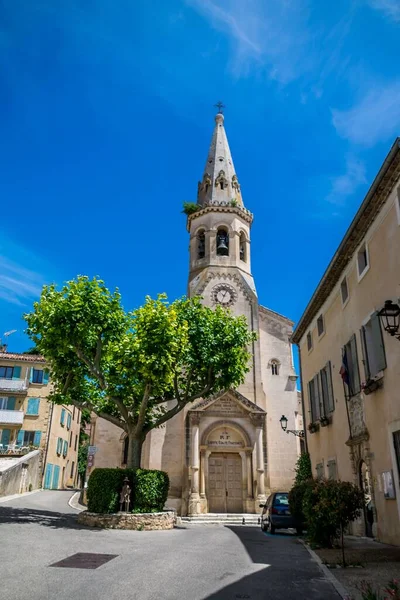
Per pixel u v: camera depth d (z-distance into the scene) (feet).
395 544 43.80
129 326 67.41
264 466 99.25
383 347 46.96
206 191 132.46
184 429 100.68
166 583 26.04
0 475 91.86
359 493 37.09
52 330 61.41
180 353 64.39
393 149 41.81
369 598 22.25
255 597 23.79
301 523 59.26
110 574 27.61
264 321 116.26
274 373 111.86
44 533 45.16
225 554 38.04
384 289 47.44
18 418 132.16
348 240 55.98
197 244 125.39
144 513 57.98
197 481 96.02
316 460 74.28
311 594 24.73
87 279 65.26
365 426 52.13
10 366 138.62
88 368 67.51
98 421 108.27
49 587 23.77
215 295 116.88
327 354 68.59
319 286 68.74
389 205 46.34
